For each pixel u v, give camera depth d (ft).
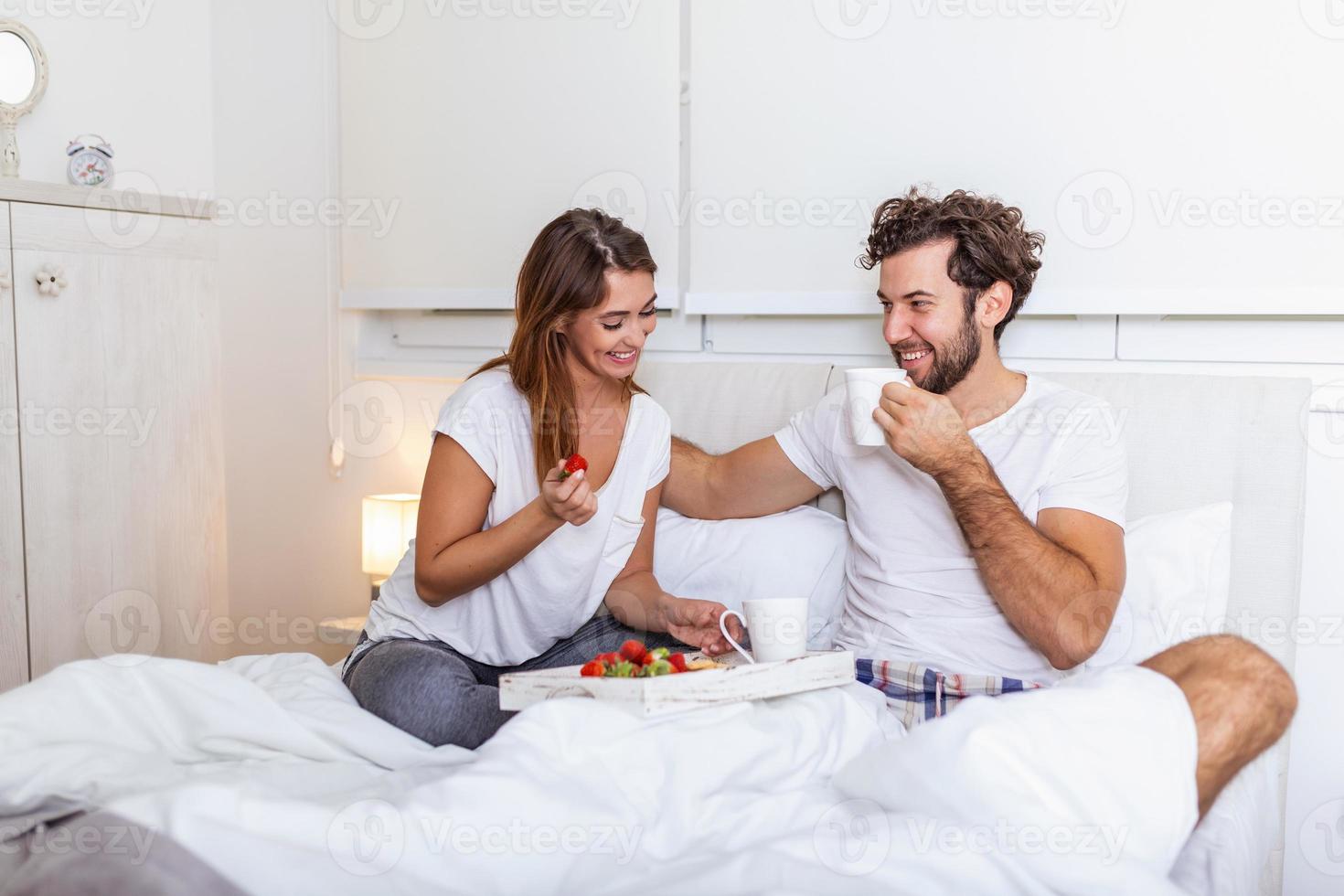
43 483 6.60
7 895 3.09
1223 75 5.57
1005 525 4.76
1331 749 5.65
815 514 6.00
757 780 4.00
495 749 3.80
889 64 6.40
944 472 4.85
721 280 7.05
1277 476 5.25
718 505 6.13
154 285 7.14
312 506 9.02
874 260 5.63
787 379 6.43
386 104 8.31
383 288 8.44
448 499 5.28
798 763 4.14
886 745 3.94
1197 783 3.73
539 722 3.84
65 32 7.82
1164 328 5.99
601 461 5.61
